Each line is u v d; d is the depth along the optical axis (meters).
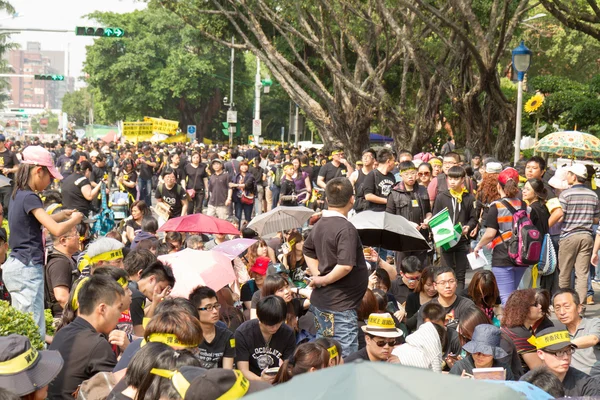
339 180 6.52
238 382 3.48
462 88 25.08
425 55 25.09
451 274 7.87
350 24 26.28
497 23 23.22
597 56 45.91
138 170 26.25
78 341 5.28
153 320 4.75
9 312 6.23
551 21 41.06
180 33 74.00
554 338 5.51
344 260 6.28
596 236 10.48
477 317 6.80
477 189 13.96
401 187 11.70
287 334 6.69
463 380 2.46
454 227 10.77
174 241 10.80
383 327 6.02
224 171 20.06
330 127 29.50
